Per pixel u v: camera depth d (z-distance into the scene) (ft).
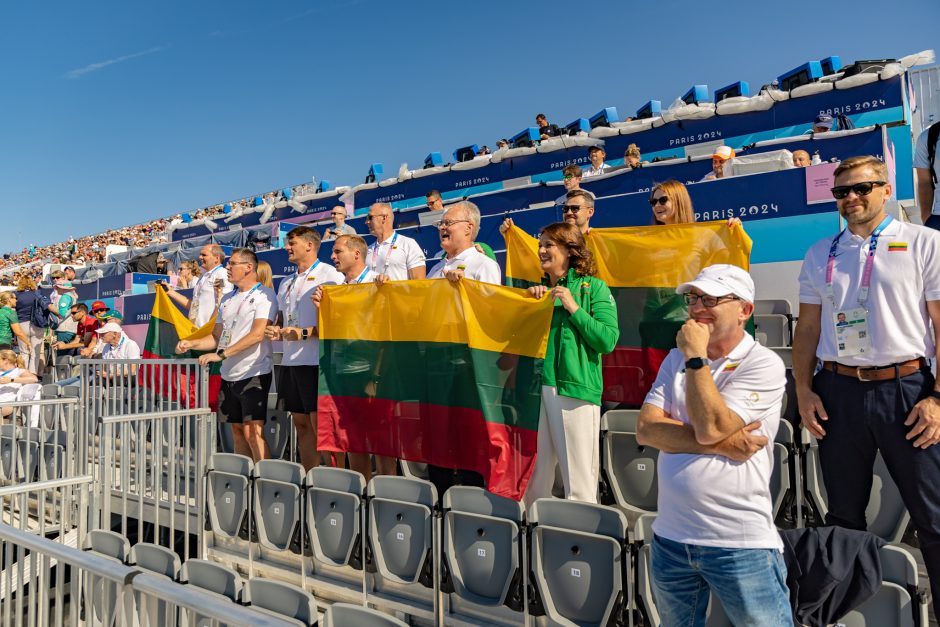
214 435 16.30
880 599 7.46
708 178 23.16
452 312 14.08
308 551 13.48
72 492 17.94
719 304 6.60
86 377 18.71
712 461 6.39
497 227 24.99
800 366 9.26
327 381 15.76
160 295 22.07
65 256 86.58
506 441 12.45
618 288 14.38
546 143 37.11
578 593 10.07
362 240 16.80
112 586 11.50
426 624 11.87
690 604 6.79
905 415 8.16
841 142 22.38
